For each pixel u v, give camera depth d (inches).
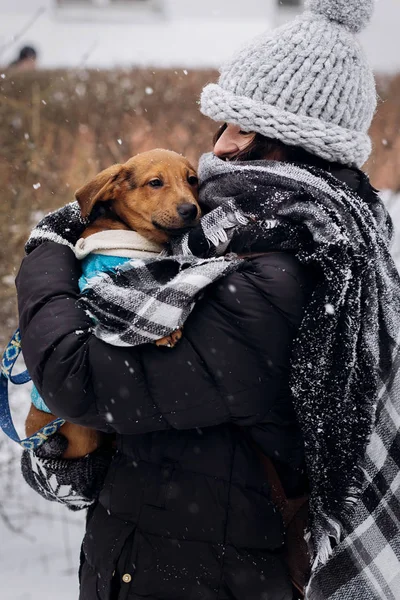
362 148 92.2
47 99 308.2
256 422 86.0
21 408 211.8
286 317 83.4
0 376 101.1
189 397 82.7
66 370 84.4
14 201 255.0
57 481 102.0
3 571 170.7
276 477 90.7
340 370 83.2
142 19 684.7
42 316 88.4
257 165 90.4
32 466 102.3
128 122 329.1
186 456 86.5
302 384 82.9
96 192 109.3
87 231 108.7
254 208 87.4
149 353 83.6
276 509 89.7
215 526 85.7
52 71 323.3
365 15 94.7
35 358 86.4
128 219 112.7
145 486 87.1
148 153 118.2
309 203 85.5
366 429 84.7
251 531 86.6
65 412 85.5
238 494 86.3
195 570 85.4
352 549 90.0
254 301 82.8
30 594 160.4
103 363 83.2
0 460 199.8
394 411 89.7
